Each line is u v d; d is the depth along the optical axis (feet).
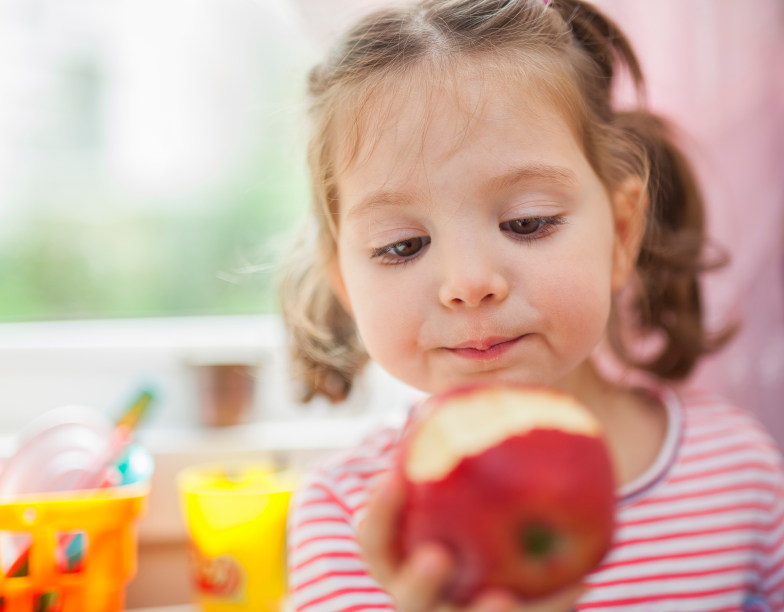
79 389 3.62
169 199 4.25
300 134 2.69
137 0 4.16
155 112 4.23
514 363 1.82
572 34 2.29
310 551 2.32
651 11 3.09
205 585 2.75
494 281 1.75
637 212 2.27
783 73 3.07
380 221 1.89
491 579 1.17
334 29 2.80
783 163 3.05
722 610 2.36
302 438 3.33
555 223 1.85
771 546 2.46
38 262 4.17
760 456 2.53
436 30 2.02
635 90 2.75
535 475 1.18
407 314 1.86
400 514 1.26
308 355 2.87
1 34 4.04
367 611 2.20
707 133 3.06
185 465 3.14
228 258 4.15
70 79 4.15
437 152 1.81
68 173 4.19
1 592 2.31
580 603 2.31
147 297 4.19
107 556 2.41
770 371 3.10
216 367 3.34
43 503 2.32
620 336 2.86
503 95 1.84
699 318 2.85
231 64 4.15
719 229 3.07
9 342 3.71
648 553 2.39
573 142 1.95
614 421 2.60
